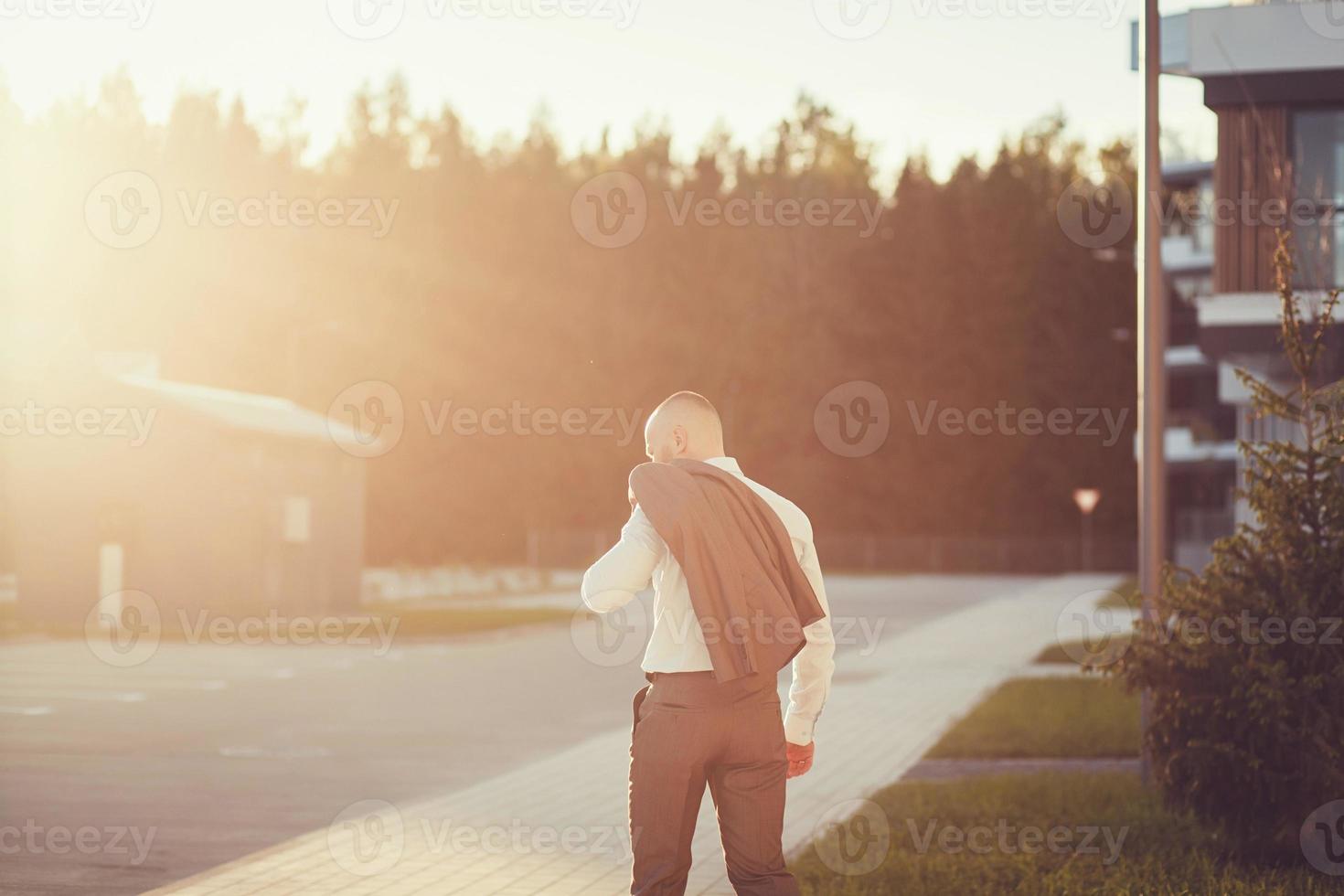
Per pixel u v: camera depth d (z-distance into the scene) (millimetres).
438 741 14375
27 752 13430
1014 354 79062
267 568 33125
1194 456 57969
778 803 4613
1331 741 8180
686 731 4527
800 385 79062
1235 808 8562
